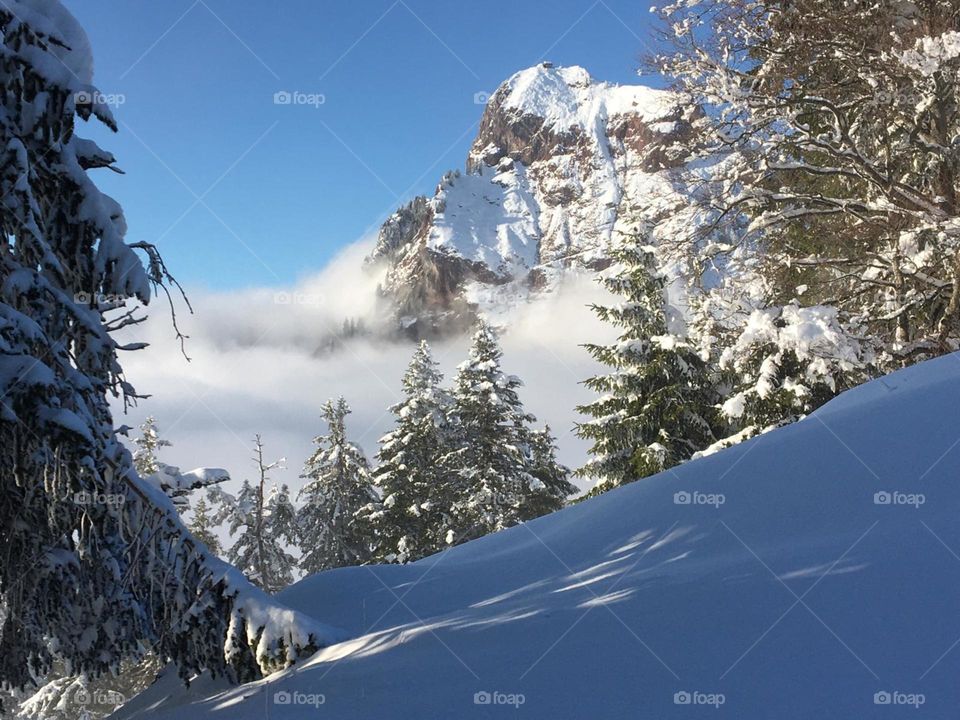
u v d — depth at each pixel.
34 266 6.98
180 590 7.11
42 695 23.88
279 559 37.91
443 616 6.60
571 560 7.20
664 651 4.14
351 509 39.78
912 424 6.96
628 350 24.05
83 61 6.65
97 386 6.90
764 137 18.31
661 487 8.23
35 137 6.43
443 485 34.94
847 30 17.08
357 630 7.26
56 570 7.20
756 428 16.88
